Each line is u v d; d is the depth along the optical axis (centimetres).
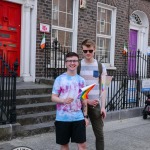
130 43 1214
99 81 418
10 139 527
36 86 725
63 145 362
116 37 1098
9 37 777
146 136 613
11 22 779
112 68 1066
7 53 773
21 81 791
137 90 885
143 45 1267
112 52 1090
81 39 955
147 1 1241
